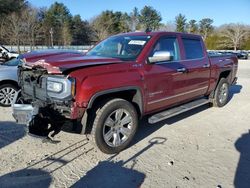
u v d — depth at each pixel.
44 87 4.20
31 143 4.84
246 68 23.16
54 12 68.75
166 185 3.67
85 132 4.27
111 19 74.50
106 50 5.35
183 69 5.50
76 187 3.59
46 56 4.66
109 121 4.38
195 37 6.18
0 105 7.16
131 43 5.16
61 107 4.07
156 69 4.91
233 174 3.98
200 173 3.99
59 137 5.10
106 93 4.20
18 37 42.69
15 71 7.21
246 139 5.28
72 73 3.93
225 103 7.73
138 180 3.78
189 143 5.03
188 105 6.00
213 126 5.98
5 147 4.66
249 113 7.06
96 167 4.09
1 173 3.86
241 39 71.12
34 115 4.15
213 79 6.72
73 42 71.50
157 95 5.02
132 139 4.85
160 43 5.20
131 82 4.47
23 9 50.09
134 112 4.65
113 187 3.61
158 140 5.12
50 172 3.92
